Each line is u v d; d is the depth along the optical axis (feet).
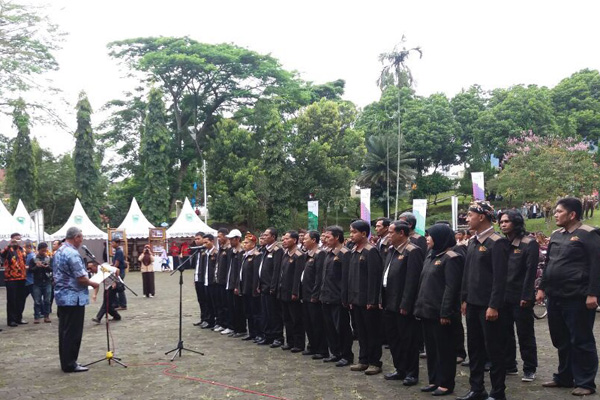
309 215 79.56
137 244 95.91
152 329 36.11
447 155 167.22
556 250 20.11
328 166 130.11
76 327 25.16
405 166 139.23
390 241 23.90
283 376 23.38
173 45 141.59
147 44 143.54
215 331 35.12
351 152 136.77
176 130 153.79
